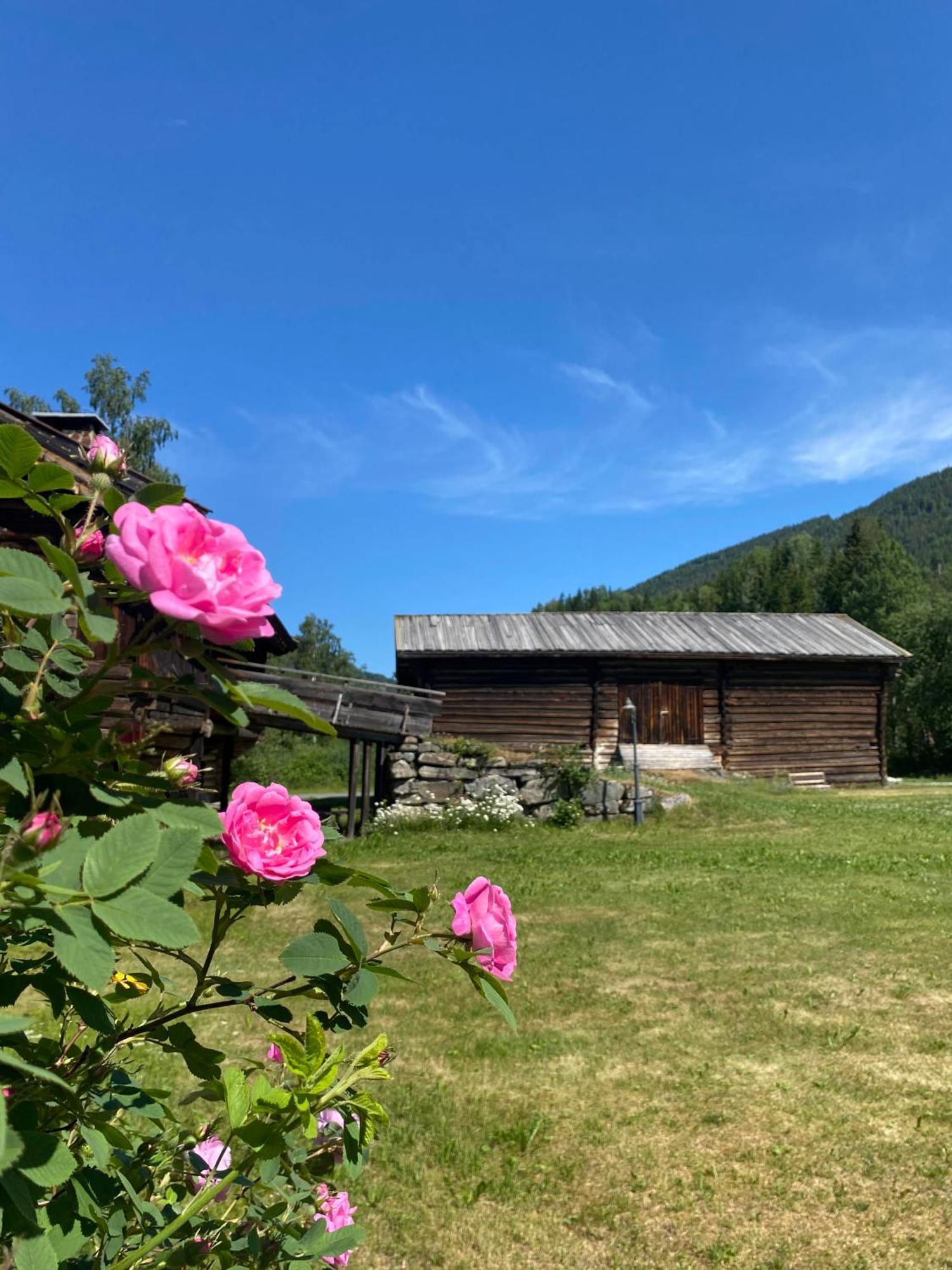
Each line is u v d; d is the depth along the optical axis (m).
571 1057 5.05
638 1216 3.51
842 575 73.88
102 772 0.98
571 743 19.25
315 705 14.22
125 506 0.81
